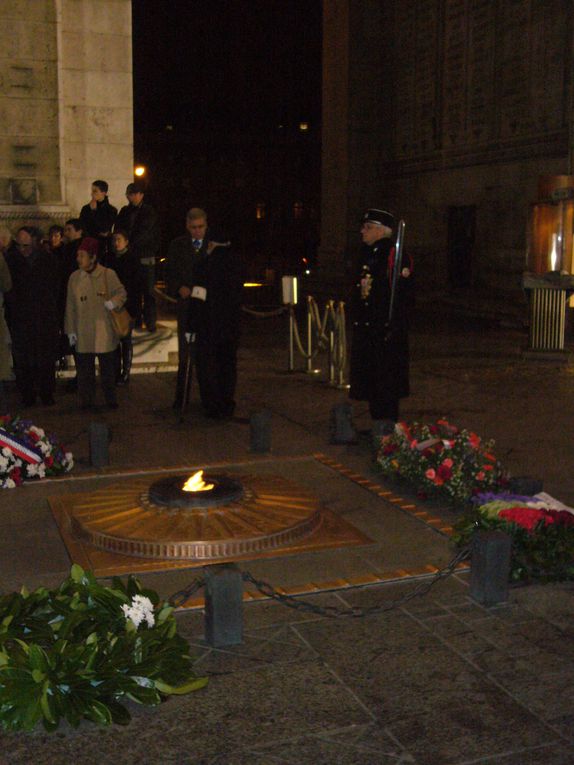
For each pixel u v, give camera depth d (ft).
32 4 42.01
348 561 17.25
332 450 26.23
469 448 21.17
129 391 36.50
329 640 14.01
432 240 82.79
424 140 83.20
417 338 56.85
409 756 10.89
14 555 17.52
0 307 30.94
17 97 42.37
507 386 37.99
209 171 175.01
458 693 12.37
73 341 31.89
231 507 18.74
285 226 180.45
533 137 67.77
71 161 43.70
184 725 11.57
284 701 12.14
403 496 21.61
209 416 30.96
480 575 15.43
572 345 51.83
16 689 11.31
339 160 92.53
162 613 13.04
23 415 31.53
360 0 88.89
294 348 50.85
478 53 74.18
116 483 21.20
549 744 11.14
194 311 30.01
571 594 15.84
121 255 37.22
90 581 13.41
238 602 13.80
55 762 10.80
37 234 32.50
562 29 63.87
